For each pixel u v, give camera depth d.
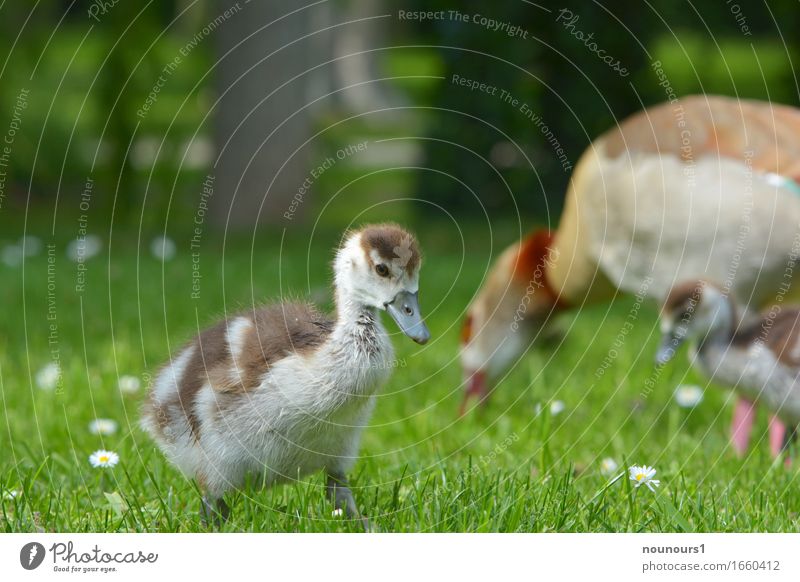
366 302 6.80
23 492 7.02
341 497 7.00
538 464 8.46
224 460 6.82
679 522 6.86
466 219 24.75
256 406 6.64
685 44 35.69
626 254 11.47
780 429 9.67
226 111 24.06
